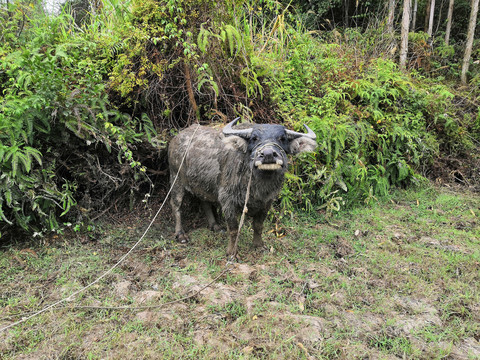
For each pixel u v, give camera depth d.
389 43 7.74
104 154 4.58
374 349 2.59
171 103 4.94
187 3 4.43
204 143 3.96
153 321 2.87
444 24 9.91
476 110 7.36
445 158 6.41
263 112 5.23
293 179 4.73
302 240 4.25
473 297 3.17
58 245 4.02
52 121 4.04
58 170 4.34
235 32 4.44
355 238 4.34
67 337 2.69
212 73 4.83
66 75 4.05
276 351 2.55
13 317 2.90
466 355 2.53
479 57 8.65
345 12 10.00
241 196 3.60
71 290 3.25
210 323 2.85
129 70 4.45
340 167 5.04
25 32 4.86
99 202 4.58
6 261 3.66
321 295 3.20
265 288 3.30
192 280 3.42
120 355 2.53
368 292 3.26
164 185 5.12
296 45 6.36
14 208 3.70
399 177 5.71
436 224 4.72
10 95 3.87
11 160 3.71
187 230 4.63
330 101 5.47
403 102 6.42
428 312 2.97
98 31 5.26
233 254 3.80
